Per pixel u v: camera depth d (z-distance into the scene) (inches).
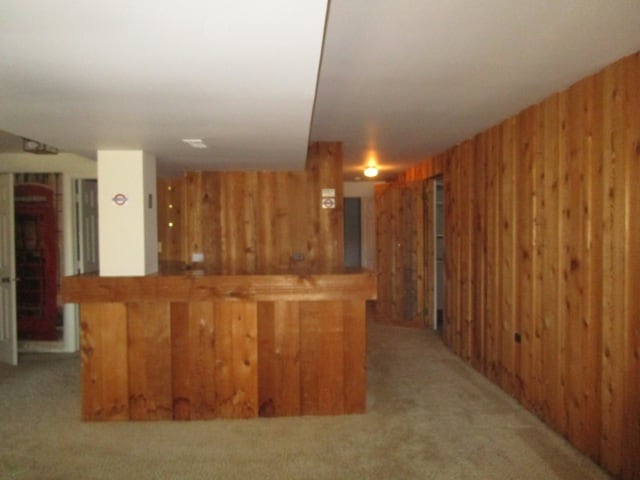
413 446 116.4
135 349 132.3
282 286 132.0
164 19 55.4
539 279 131.1
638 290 90.9
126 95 85.1
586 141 107.3
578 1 70.7
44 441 120.0
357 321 136.2
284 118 102.7
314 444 117.7
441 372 176.6
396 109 135.8
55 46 63.2
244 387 134.0
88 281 130.3
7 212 188.2
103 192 138.8
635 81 91.1
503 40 85.7
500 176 155.3
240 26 57.2
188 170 189.5
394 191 258.4
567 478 100.5
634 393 92.3
